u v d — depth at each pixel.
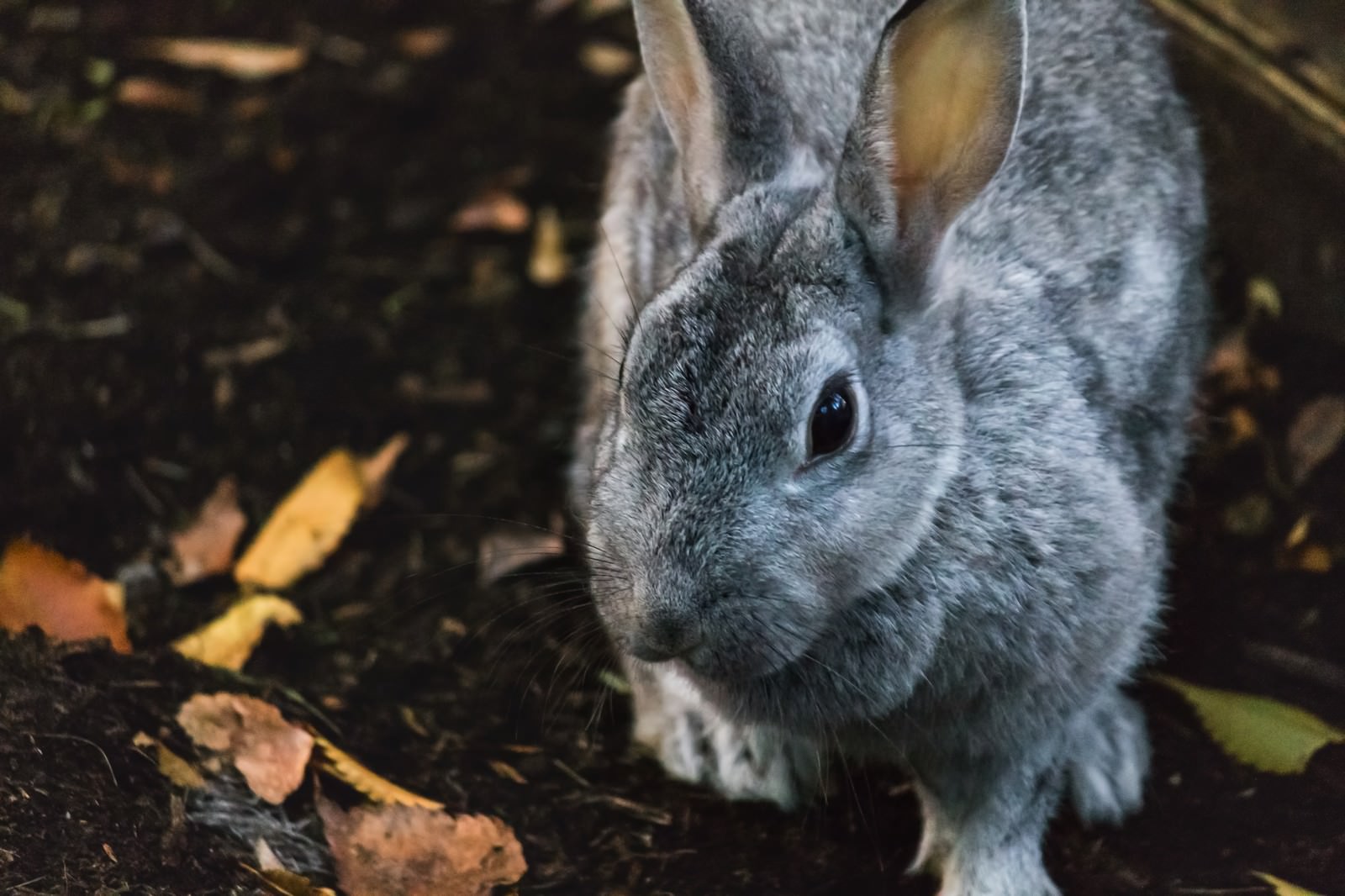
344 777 6.95
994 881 6.67
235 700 7.15
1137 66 7.74
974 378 6.23
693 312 5.74
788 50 7.67
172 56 11.29
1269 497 8.40
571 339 9.72
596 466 6.25
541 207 10.54
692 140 6.70
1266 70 9.26
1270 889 6.57
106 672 7.21
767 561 5.54
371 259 10.09
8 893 5.91
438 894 6.49
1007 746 6.48
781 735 6.88
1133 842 6.93
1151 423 7.09
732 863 6.84
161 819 6.45
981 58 5.94
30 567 7.48
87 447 8.64
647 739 7.39
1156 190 7.36
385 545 8.48
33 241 9.80
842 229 5.94
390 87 11.30
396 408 9.23
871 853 6.94
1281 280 9.21
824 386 5.61
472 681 7.73
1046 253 6.75
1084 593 6.25
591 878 6.70
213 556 8.20
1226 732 7.25
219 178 10.48
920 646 6.13
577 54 11.71
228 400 9.07
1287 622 7.79
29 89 10.90
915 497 5.91
